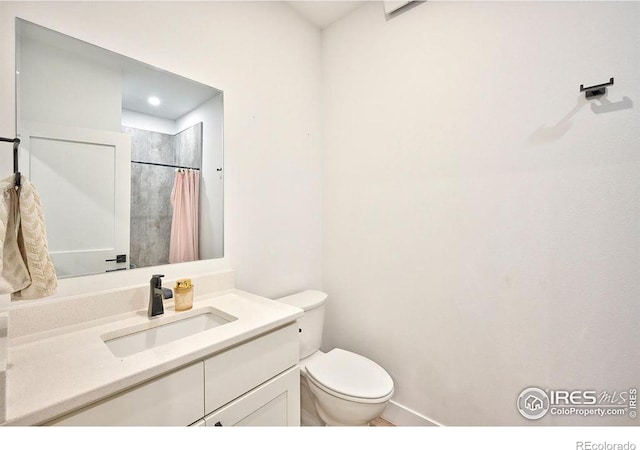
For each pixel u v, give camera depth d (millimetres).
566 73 1115
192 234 1333
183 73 1291
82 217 1036
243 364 950
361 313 1807
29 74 924
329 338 1994
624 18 1007
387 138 1670
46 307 912
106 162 1092
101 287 1071
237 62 1497
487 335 1321
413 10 1553
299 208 1848
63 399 595
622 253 1020
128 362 741
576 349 1112
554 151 1146
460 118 1390
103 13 1071
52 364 737
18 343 853
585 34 1076
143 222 1188
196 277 1298
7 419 536
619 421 1039
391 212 1656
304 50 1878
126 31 1128
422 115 1521
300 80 1851
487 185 1313
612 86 1028
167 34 1240
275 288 1698
